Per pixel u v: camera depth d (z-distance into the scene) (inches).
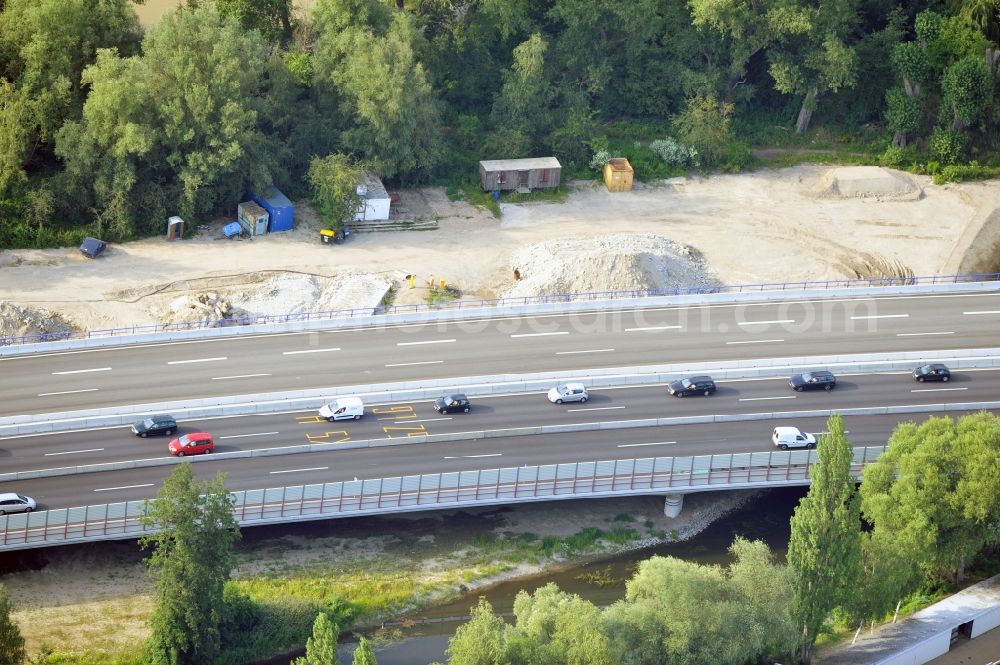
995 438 4471.0
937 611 4379.9
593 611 3764.8
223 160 6220.5
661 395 5231.3
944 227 6914.4
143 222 6314.0
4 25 6471.5
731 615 3823.8
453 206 6811.0
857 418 5157.5
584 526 4837.6
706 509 4975.4
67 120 6210.6
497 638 3686.0
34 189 6250.0
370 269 6166.3
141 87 6131.9
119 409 4936.0
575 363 5388.8
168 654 3986.2
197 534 3932.1
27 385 5059.1
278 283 5974.4
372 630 4335.6
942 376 5403.5
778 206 7042.3
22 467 4616.1
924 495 4370.1
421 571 4571.9
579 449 4891.7
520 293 6018.7
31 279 5866.1
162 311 5748.0
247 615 4170.8
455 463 4781.0
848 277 6382.9
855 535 4040.4
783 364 5457.7
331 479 4670.3
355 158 6791.3
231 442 4815.5
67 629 4200.3
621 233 6584.6
